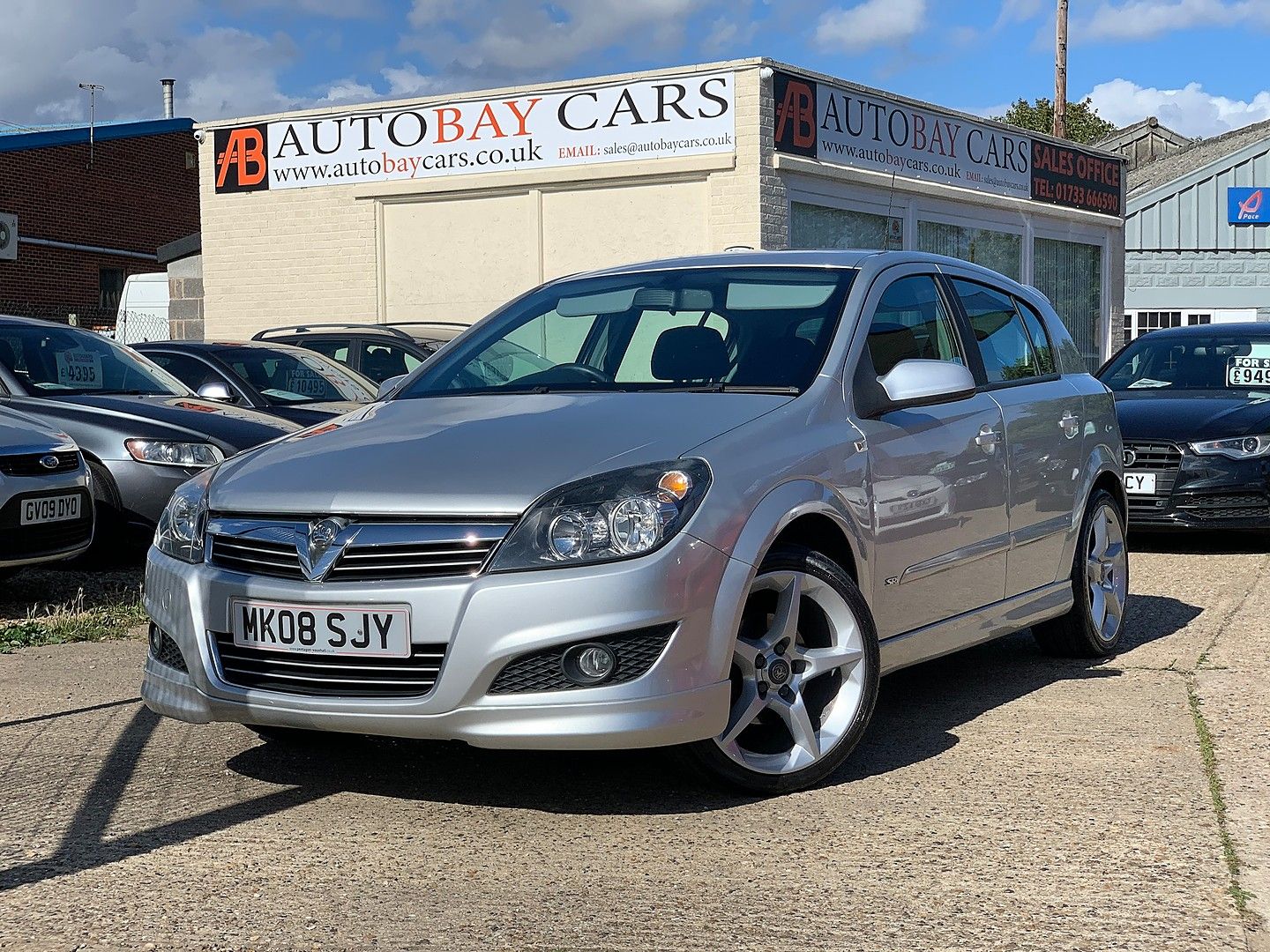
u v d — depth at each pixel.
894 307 5.23
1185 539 10.73
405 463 4.17
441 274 17.78
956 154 19.34
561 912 3.41
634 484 3.95
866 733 5.04
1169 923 3.29
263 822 4.11
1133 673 5.96
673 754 4.15
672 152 16.08
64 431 8.70
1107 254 24.09
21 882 3.64
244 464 4.52
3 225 30.66
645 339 5.08
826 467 4.43
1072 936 3.22
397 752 4.85
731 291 5.22
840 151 16.89
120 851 3.88
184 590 4.26
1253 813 4.06
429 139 17.59
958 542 5.13
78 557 8.83
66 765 4.72
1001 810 4.13
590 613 3.80
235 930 3.32
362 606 3.94
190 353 11.02
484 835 3.99
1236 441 9.67
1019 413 5.66
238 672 4.18
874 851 3.80
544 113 16.83
